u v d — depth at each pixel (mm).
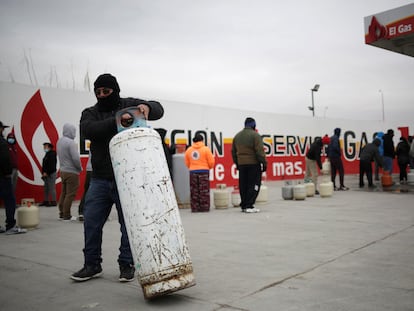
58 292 3359
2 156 6164
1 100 10820
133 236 3010
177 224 3051
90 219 3648
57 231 6477
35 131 11391
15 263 4359
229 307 2863
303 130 21391
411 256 4203
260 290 3215
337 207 8484
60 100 11922
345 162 23750
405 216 6965
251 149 8133
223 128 17031
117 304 3031
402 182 15211
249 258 4289
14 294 3328
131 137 3131
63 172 7758
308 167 11891
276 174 19766
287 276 3580
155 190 3035
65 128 7793
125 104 3688
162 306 2939
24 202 6805
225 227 6387
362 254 4328
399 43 11953
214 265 4039
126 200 3070
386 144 13508
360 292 3102
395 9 10750
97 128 3389
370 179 13297
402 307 2770
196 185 8602
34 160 11328
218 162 16750
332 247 4699
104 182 3615
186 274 2988
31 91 11359
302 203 9469
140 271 2957
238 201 9438
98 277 3762
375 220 6598
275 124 19859
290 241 5113
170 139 15000
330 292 3117
